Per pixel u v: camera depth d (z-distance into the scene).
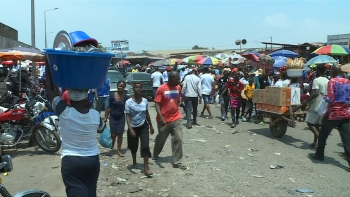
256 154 7.21
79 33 2.95
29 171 5.95
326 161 6.75
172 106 6.21
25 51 9.21
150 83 17.08
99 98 10.27
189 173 5.95
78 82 2.75
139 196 4.89
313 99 7.38
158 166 6.37
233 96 10.22
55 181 5.43
